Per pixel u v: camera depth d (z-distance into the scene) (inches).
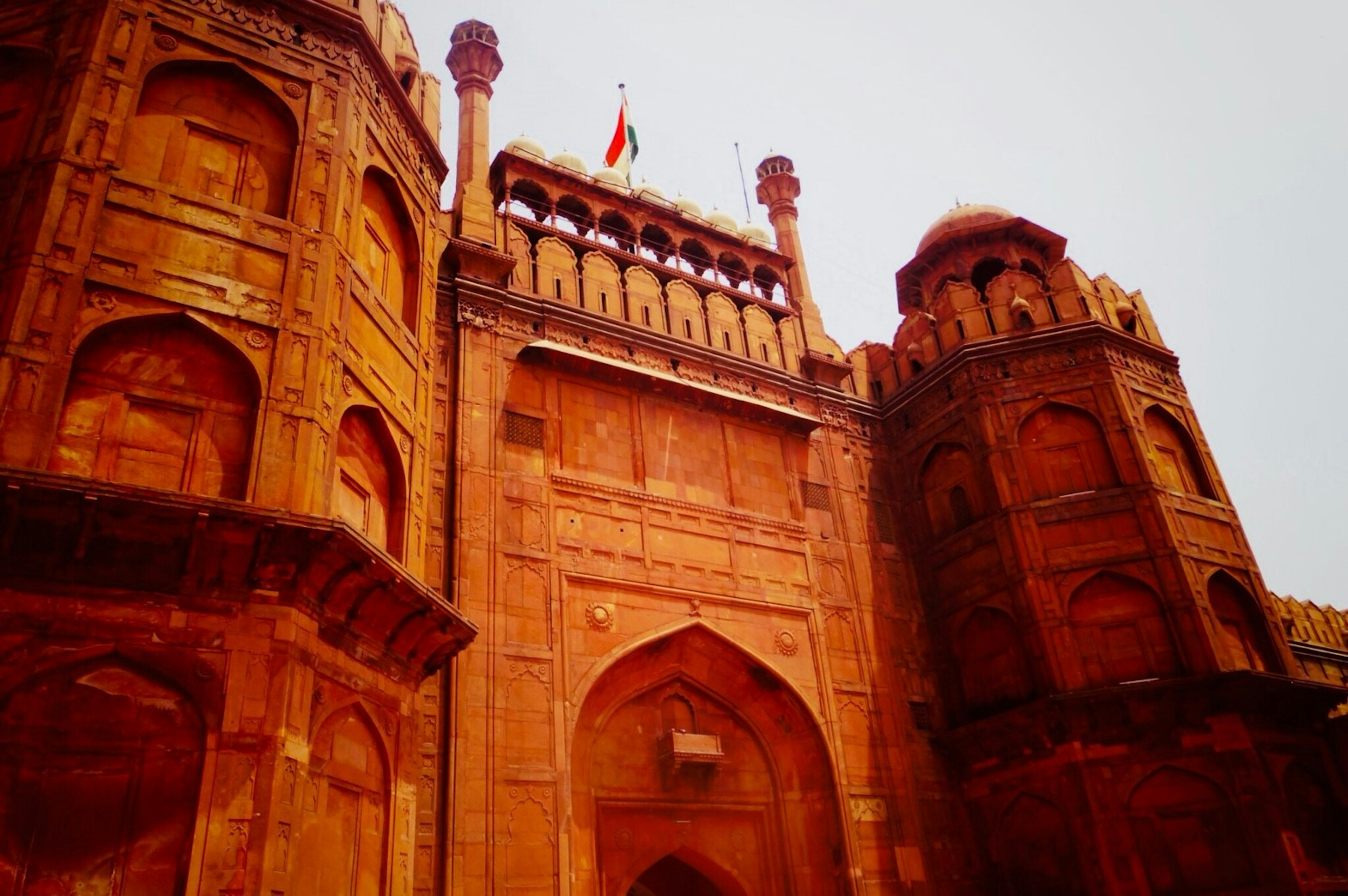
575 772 386.9
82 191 260.5
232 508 231.9
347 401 296.8
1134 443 495.2
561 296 484.7
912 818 454.6
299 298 285.6
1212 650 438.0
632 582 428.1
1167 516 474.9
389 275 356.2
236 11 319.3
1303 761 445.1
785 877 426.0
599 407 463.5
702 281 559.5
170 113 293.0
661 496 458.0
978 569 501.7
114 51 284.5
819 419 546.9
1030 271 633.0
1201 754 422.9
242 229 285.3
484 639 372.8
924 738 485.1
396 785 284.8
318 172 311.3
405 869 282.5
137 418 250.1
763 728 452.1
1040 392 519.5
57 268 247.6
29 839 199.5
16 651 210.4
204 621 233.6
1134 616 458.3
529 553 403.2
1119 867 410.6
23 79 286.8
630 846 395.2
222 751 222.2
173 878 208.5
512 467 418.0
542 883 344.8
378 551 260.7
